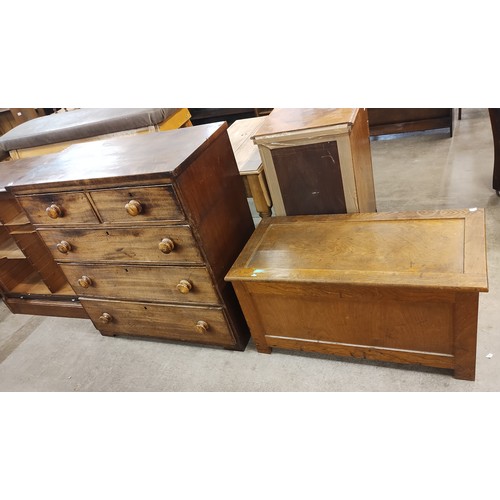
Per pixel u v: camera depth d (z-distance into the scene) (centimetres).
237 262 164
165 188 144
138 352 210
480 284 122
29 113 442
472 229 145
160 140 174
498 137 230
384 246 150
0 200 206
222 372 185
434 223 154
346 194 175
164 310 189
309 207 185
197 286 172
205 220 159
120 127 286
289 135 166
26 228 214
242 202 189
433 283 128
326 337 166
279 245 167
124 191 151
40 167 180
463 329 137
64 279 244
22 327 248
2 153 324
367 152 207
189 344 206
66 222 172
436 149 328
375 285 136
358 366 171
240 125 256
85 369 207
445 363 150
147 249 166
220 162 170
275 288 155
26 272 263
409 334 149
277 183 182
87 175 155
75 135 296
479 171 282
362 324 154
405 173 303
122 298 194
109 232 167
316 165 171
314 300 154
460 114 368
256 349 191
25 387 204
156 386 187
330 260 151
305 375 174
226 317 179
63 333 235
